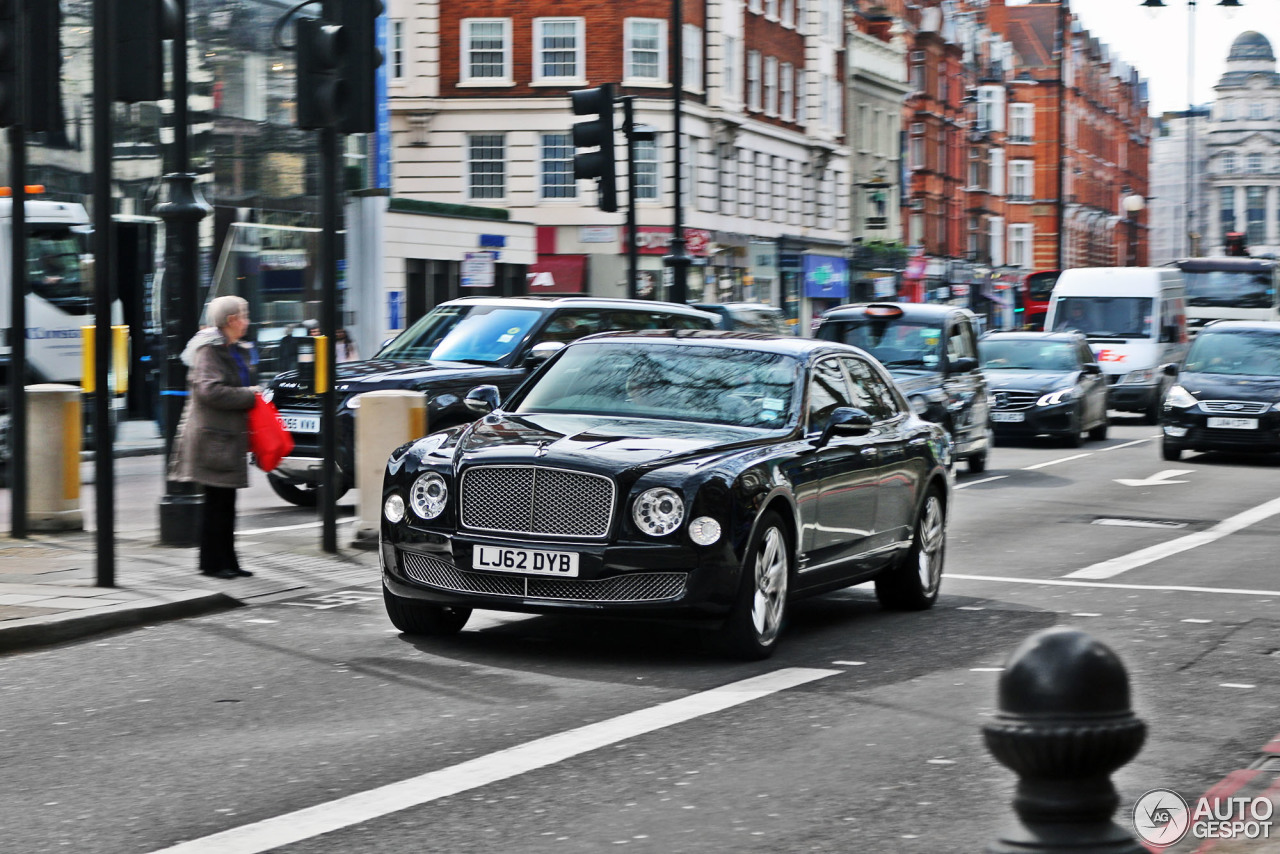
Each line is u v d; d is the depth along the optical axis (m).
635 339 12.37
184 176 15.21
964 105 100.62
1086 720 3.95
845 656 10.85
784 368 11.94
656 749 8.08
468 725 8.59
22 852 6.32
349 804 7.01
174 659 10.37
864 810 7.00
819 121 74.44
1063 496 23.16
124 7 12.80
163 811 6.90
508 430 11.09
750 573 10.41
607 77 58.41
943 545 13.54
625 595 10.21
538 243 58.59
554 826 6.71
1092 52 134.88
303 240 34.69
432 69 58.28
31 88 13.43
